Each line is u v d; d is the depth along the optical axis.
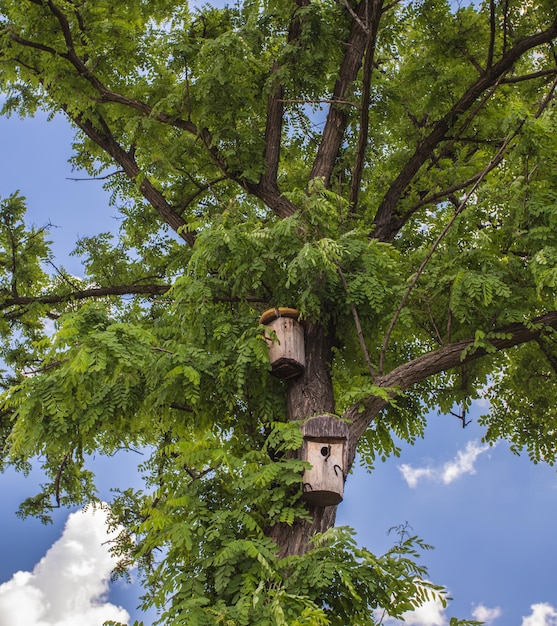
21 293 11.64
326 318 8.45
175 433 8.10
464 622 6.05
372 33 8.96
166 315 9.02
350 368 9.04
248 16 11.04
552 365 9.55
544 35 10.45
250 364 7.82
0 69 10.54
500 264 8.35
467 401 9.44
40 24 10.25
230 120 10.10
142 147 10.80
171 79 10.91
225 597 6.36
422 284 8.66
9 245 11.51
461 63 11.61
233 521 6.88
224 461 6.47
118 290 11.15
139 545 9.87
